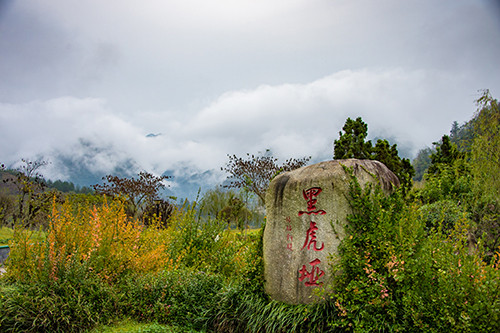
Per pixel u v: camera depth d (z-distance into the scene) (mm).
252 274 5094
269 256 4926
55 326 4500
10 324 4332
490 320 3143
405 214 4117
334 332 3986
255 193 16734
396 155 12828
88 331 4641
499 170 6758
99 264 5480
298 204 4754
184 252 7129
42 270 4938
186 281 5559
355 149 12859
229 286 5453
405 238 3832
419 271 3689
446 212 7242
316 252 4539
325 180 4582
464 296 3311
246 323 4684
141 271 5938
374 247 4020
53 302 4590
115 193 14945
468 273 3379
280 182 5020
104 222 5953
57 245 5418
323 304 4293
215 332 4930
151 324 4957
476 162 7105
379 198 4273
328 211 4527
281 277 4758
